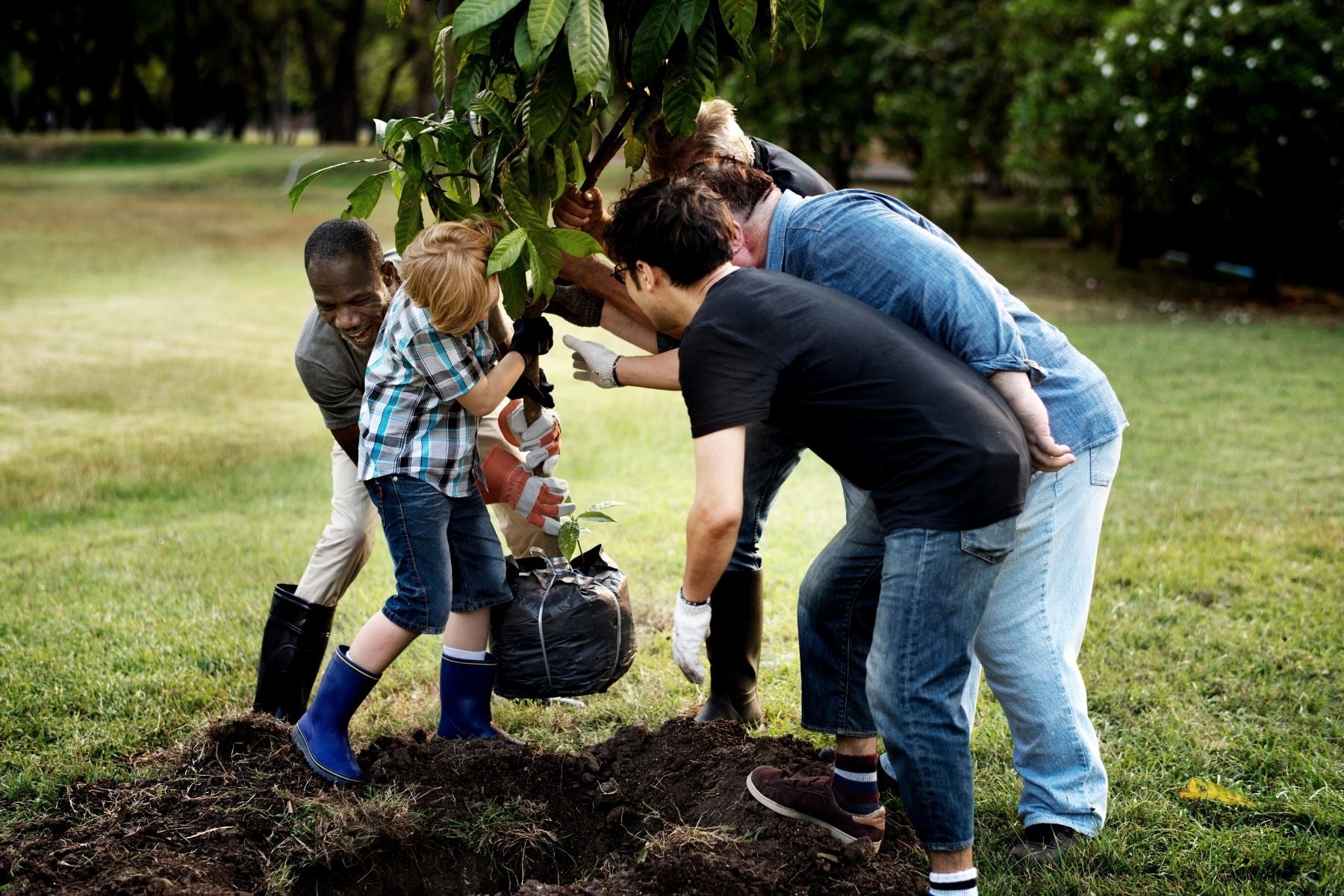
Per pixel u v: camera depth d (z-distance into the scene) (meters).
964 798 2.51
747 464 3.49
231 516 6.09
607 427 8.18
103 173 30.78
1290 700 3.78
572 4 2.45
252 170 29.98
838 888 2.74
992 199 29.33
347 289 3.04
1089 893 2.75
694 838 2.79
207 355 10.93
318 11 40.31
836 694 2.84
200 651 4.22
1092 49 14.34
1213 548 5.33
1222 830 3.01
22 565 5.20
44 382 9.52
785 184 3.32
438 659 4.25
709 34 2.81
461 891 2.92
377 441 3.06
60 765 3.36
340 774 3.12
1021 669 2.92
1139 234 17.59
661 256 2.58
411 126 2.84
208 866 2.73
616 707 3.85
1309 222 14.50
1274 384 9.28
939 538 2.40
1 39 36.66
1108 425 2.88
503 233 2.94
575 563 3.67
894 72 18.52
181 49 39.62
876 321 2.50
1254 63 12.02
